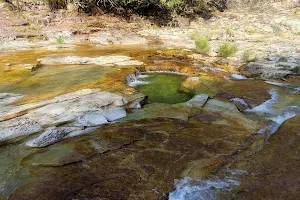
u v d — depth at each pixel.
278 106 5.40
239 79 6.93
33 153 3.70
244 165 3.43
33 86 6.02
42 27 12.00
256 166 3.41
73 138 4.08
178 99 5.92
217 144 3.87
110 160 3.50
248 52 8.89
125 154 3.63
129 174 3.23
